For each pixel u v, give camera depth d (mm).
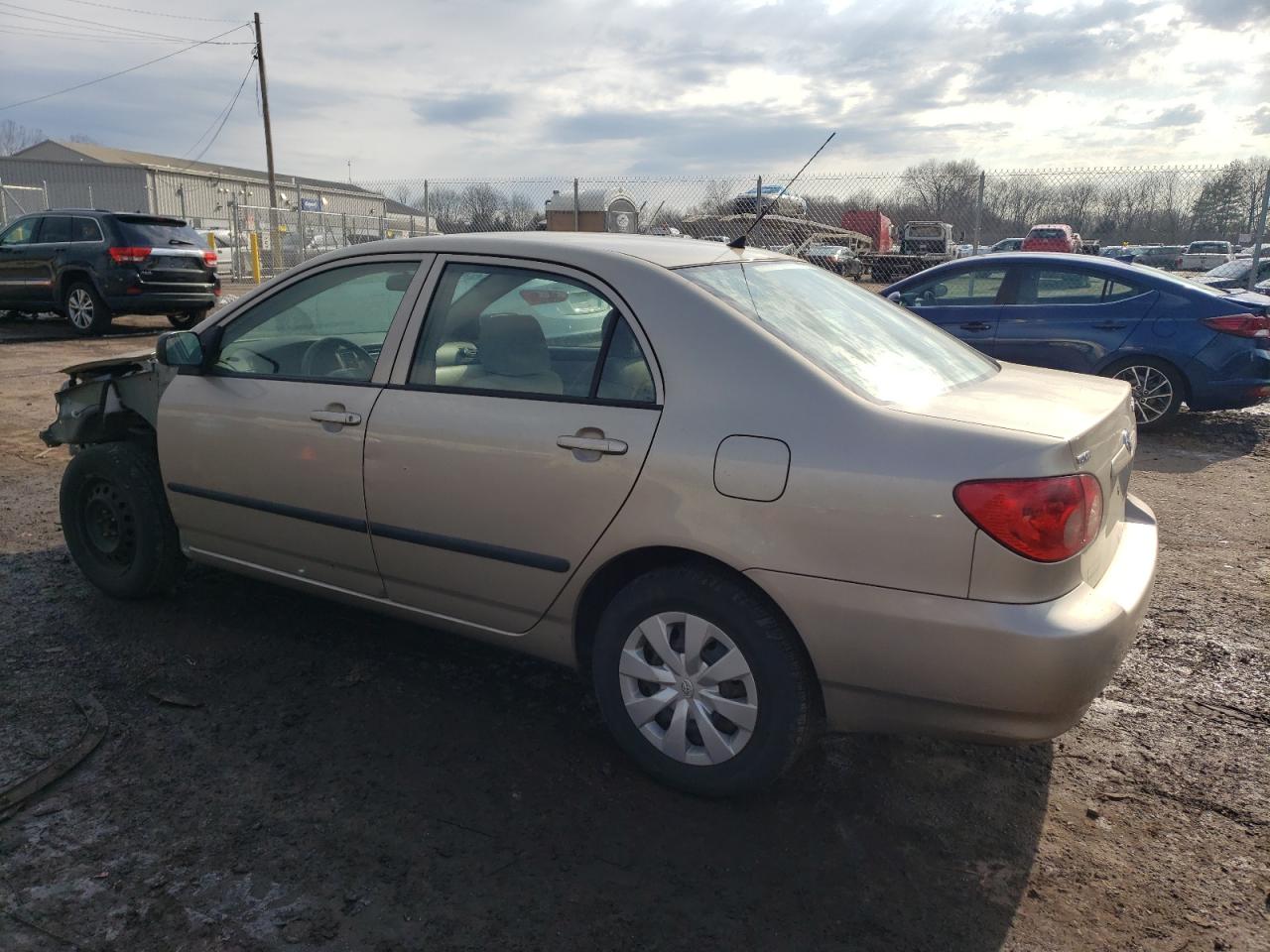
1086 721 3438
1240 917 2451
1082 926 2414
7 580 4574
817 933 2375
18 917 2369
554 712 3439
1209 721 3436
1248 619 4309
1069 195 13914
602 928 2377
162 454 3955
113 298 13852
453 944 2312
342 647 3928
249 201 48875
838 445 2562
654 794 2947
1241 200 13320
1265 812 2900
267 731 3271
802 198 13133
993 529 2395
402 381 3316
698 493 2701
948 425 2533
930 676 2502
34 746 3129
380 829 2750
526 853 2660
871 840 2750
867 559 2512
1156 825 2840
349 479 3381
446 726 3328
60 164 42938
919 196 13492
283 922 2373
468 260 3311
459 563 3209
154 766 3049
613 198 14031
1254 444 7930
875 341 3176
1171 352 7922
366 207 37406
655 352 2867
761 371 2732
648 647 2941
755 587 2703
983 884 2572
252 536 3770
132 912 2396
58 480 6355
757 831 2779
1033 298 8469
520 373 3100
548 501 2953
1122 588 2680
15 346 12969
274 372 3730
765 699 2719
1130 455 3059
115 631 4035
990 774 3100
